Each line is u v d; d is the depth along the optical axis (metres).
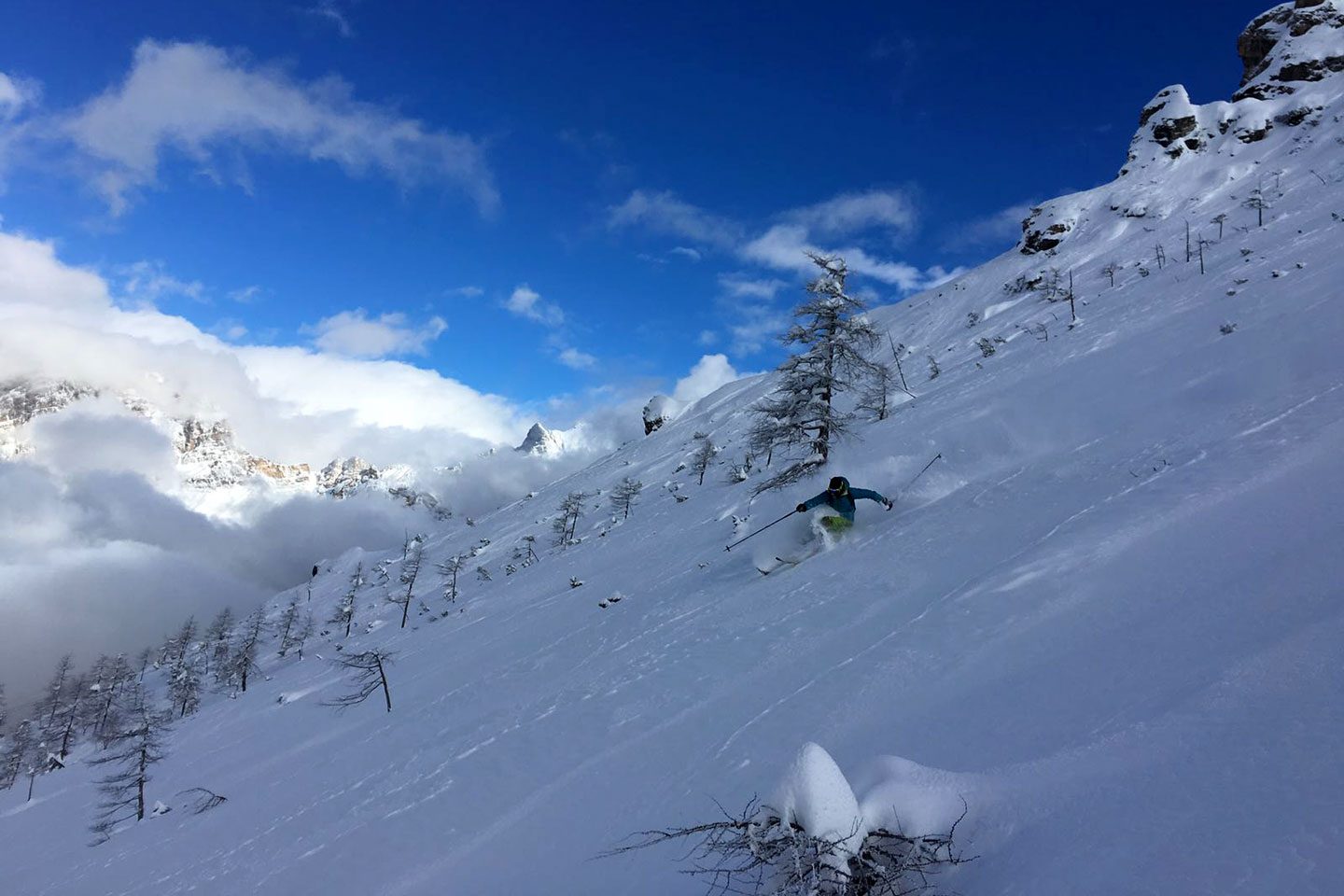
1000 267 72.25
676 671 9.38
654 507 48.62
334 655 47.44
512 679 14.67
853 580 10.21
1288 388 9.99
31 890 14.19
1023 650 4.87
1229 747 2.44
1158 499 7.20
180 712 61.09
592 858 4.67
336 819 9.39
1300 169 51.03
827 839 2.51
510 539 71.81
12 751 67.06
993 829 2.63
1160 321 25.11
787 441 19.83
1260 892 1.66
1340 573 3.72
